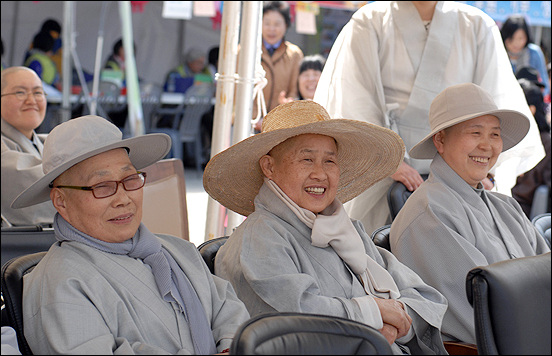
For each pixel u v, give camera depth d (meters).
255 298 2.20
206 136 9.70
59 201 1.97
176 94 9.52
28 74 3.81
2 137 3.70
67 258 1.87
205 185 2.48
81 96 8.44
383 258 2.54
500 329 1.56
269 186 2.34
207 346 1.97
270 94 5.79
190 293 2.01
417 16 3.68
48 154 1.96
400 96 3.69
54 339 1.74
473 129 2.81
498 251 2.69
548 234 3.26
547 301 1.62
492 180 3.73
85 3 10.26
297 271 2.19
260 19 3.24
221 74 3.23
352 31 3.71
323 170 2.30
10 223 3.55
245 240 2.25
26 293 1.84
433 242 2.62
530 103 4.98
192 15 10.78
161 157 2.29
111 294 1.85
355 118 3.63
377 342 1.47
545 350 1.59
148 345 1.79
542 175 5.01
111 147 1.96
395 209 3.25
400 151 2.55
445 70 3.67
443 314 2.39
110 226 1.94
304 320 1.45
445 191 2.76
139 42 10.65
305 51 10.15
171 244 2.17
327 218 2.29
